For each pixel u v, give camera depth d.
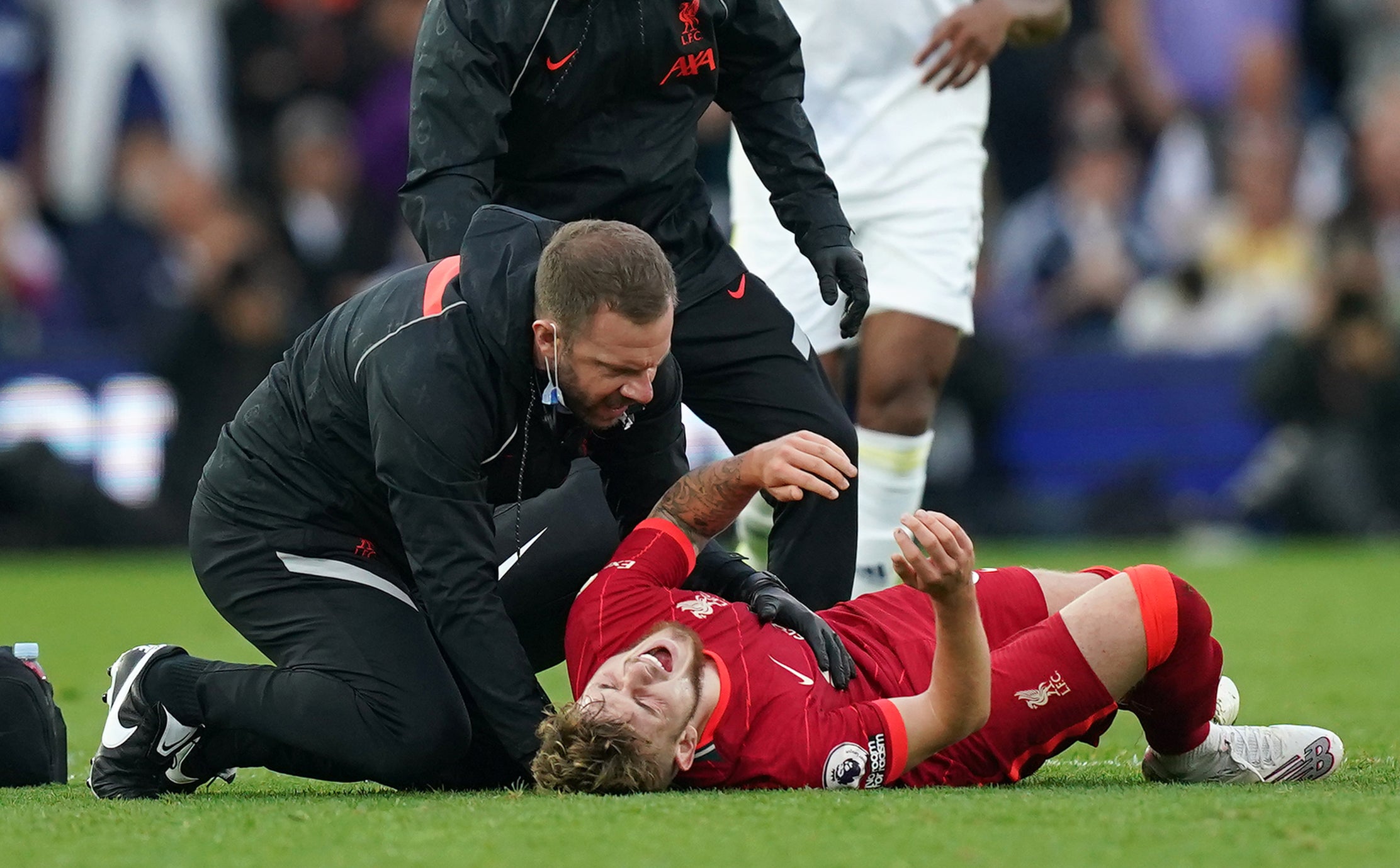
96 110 48.00
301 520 13.39
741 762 11.80
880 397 20.48
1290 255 48.97
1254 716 18.02
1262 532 44.62
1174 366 45.50
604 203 15.46
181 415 42.41
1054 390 45.72
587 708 11.65
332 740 12.75
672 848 9.64
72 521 42.75
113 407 42.88
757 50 15.77
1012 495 45.38
